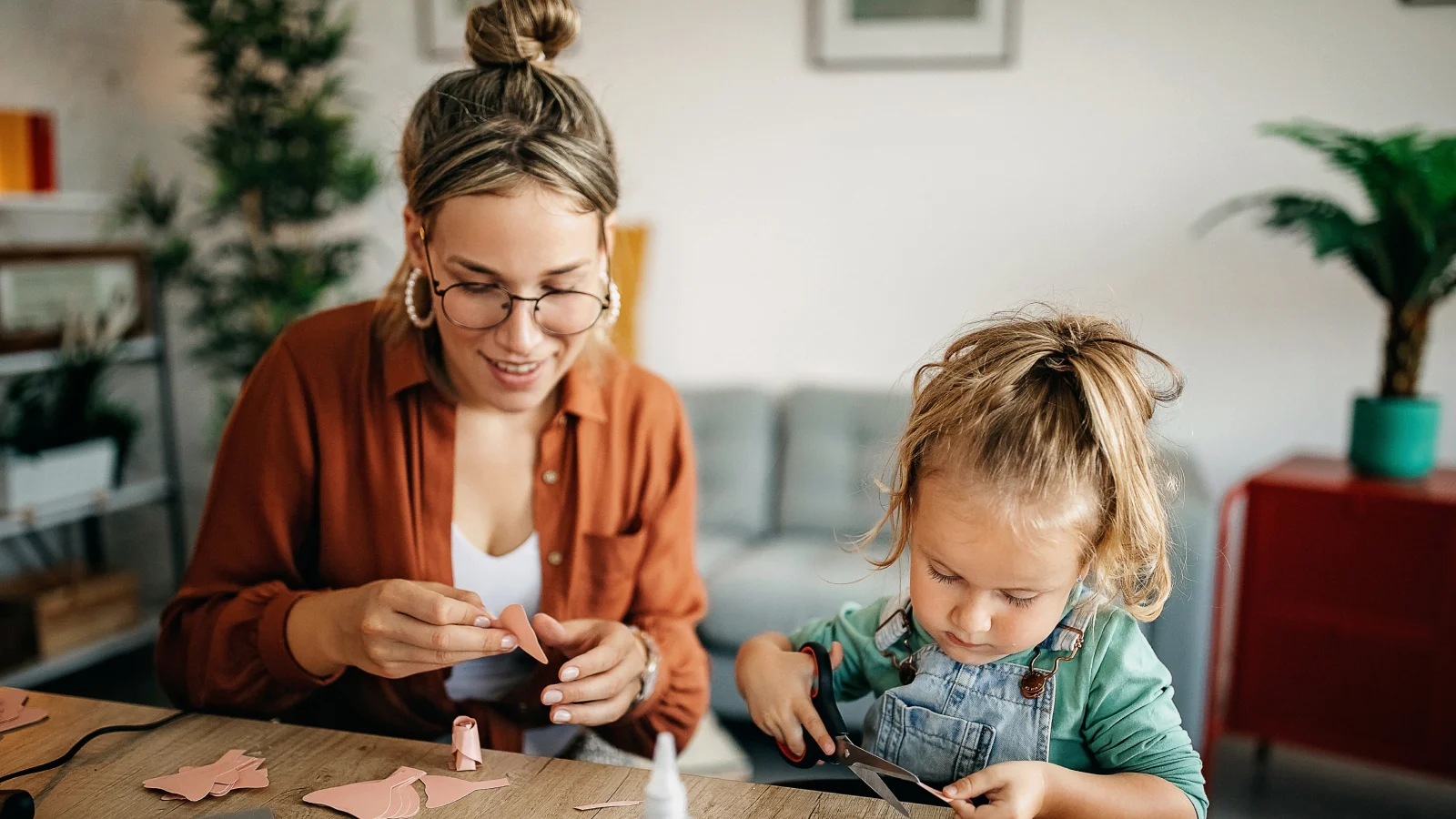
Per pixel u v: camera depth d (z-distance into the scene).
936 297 2.64
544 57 0.95
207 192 3.21
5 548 2.89
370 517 1.04
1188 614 1.88
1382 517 1.87
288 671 0.91
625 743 1.07
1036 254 2.53
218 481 1.04
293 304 2.70
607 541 1.09
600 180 0.88
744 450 2.60
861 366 2.74
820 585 2.09
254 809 0.71
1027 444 0.73
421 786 0.75
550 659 1.05
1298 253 2.30
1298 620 1.97
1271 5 2.26
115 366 3.19
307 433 1.04
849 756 0.78
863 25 2.60
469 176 0.83
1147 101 2.39
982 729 0.86
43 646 2.47
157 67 3.20
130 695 2.55
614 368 1.13
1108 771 0.83
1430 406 1.97
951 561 0.74
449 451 1.03
